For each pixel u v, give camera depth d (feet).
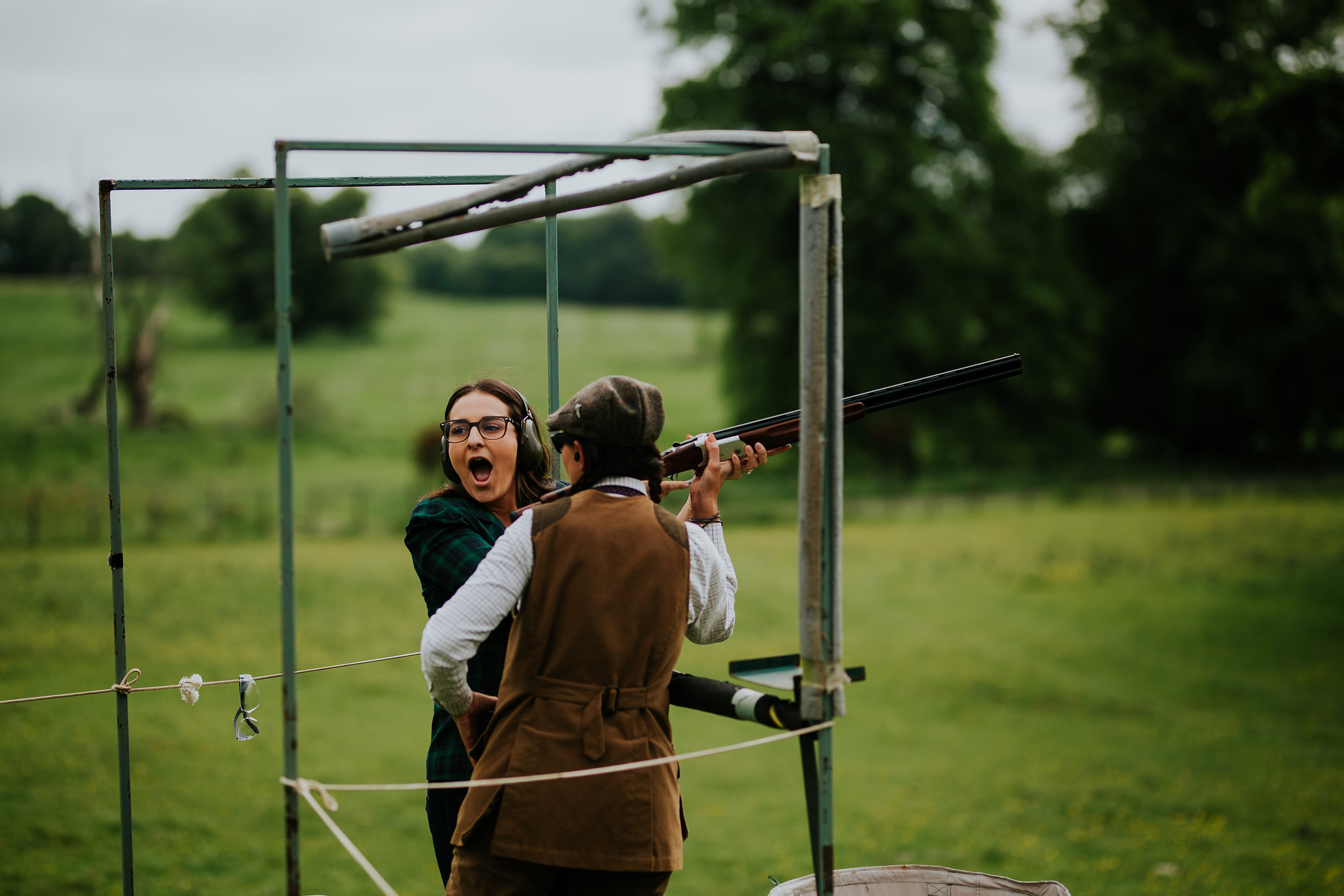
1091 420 132.67
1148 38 99.66
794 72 100.68
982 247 105.29
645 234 310.86
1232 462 125.08
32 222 170.09
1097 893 26.20
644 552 6.50
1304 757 37.88
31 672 41.32
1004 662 51.31
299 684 43.47
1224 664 50.78
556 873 6.41
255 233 195.42
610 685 6.36
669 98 100.63
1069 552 77.36
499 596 6.39
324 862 26.73
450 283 304.30
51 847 25.73
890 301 106.73
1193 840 29.94
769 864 28.25
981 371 7.24
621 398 6.75
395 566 64.64
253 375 168.45
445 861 7.91
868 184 101.04
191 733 35.78
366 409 150.82
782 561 71.87
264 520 82.23
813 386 5.56
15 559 61.82
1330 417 118.01
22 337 155.43
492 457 8.09
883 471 111.86
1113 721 42.88
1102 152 116.37
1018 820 31.94
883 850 29.37
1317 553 74.84
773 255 105.19
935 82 102.78
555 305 8.55
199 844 26.91
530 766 6.26
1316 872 27.37
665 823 6.34
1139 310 123.95
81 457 112.57
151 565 61.57
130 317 135.74
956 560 75.05
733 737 41.91
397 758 35.53
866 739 40.63
